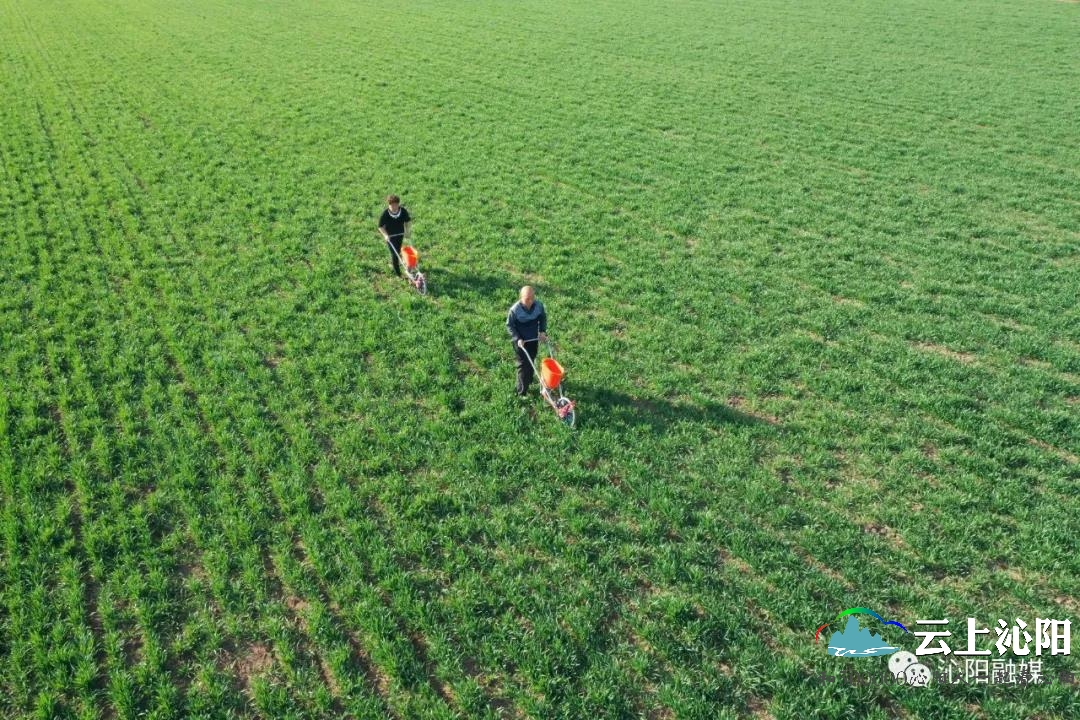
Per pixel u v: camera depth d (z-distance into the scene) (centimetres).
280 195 1894
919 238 1605
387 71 3070
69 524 912
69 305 1397
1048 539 849
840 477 965
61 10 4484
